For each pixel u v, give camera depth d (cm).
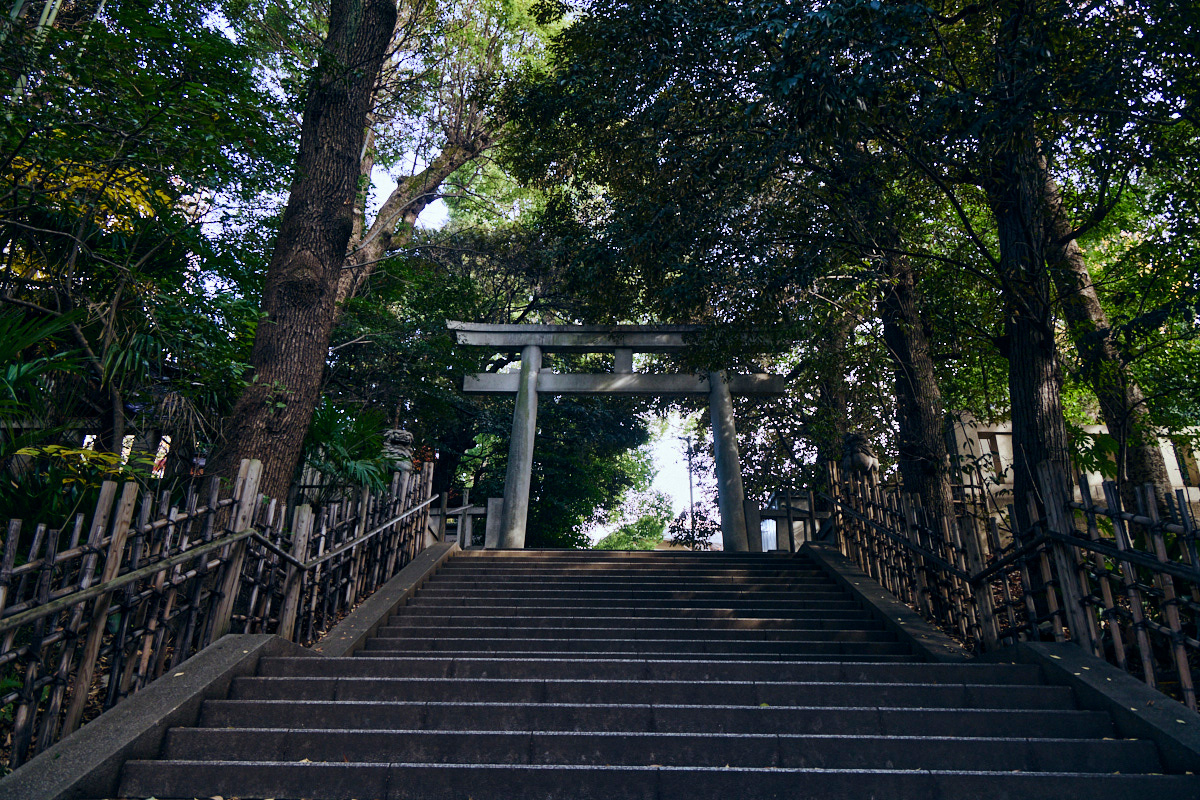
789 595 750
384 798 295
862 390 1117
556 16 1090
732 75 754
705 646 571
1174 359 823
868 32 514
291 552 525
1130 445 834
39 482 500
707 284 892
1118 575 430
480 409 1767
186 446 729
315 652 493
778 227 850
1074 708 392
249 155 740
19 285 647
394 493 792
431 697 394
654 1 786
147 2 743
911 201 848
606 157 1069
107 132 583
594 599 712
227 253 847
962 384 1091
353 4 815
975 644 569
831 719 356
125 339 652
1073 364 850
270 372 662
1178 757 315
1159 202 707
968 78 750
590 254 969
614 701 393
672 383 1302
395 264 1335
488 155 1596
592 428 1906
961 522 581
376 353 1358
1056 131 669
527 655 532
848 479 914
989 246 1069
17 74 541
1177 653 376
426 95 1356
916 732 353
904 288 923
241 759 324
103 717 326
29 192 594
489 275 1734
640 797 294
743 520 1174
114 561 344
